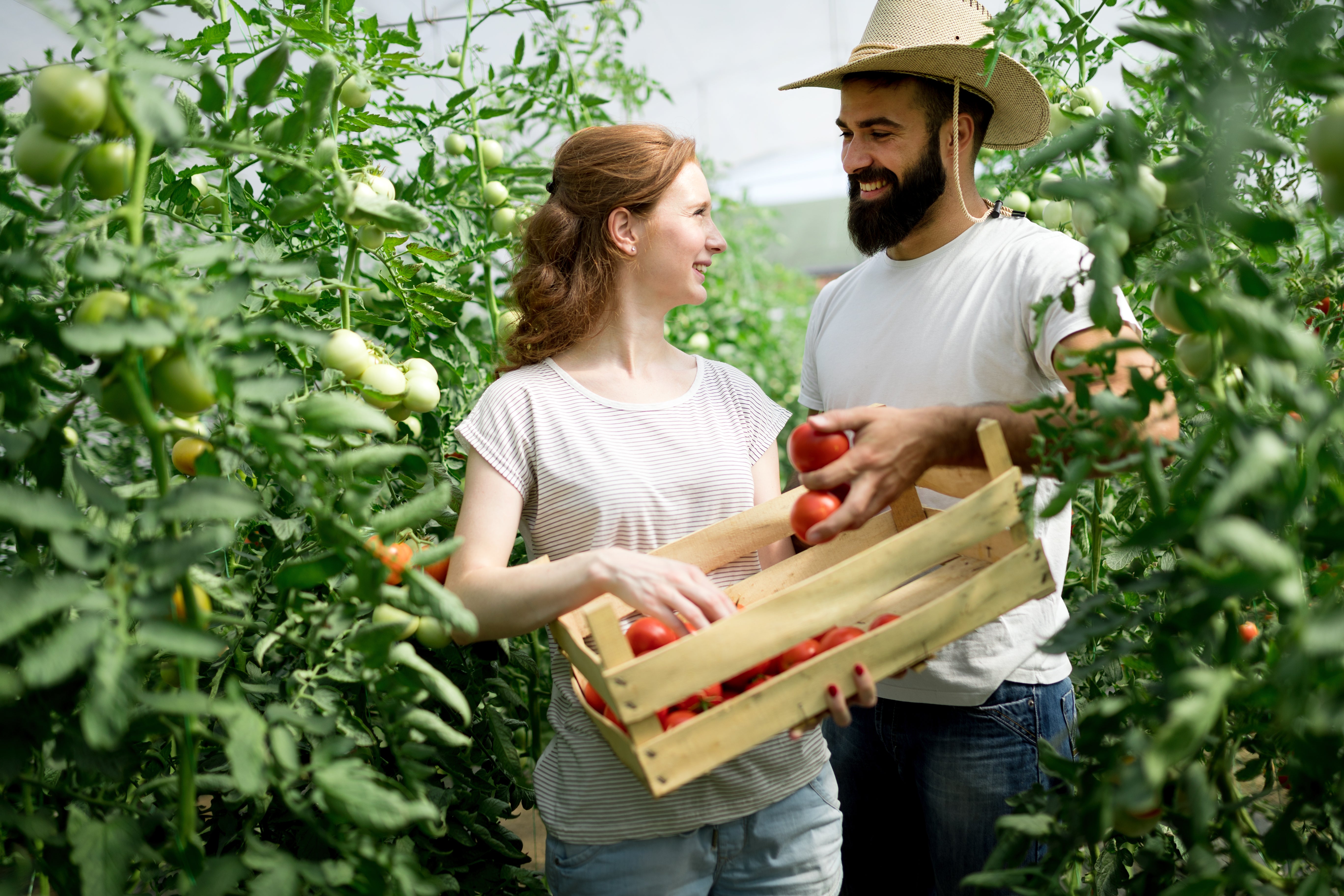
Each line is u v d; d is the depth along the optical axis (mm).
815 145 8258
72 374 1100
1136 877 897
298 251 1480
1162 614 847
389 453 856
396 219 929
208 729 1175
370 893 837
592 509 1294
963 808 1531
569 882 1252
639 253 1398
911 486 1122
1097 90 1684
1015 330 1490
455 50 1952
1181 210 786
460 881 1464
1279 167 1097
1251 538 585
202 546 700
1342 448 748
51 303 840
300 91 1328
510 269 2014
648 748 939
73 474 729
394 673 942
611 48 2732
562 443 1320
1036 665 1508
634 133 1410
